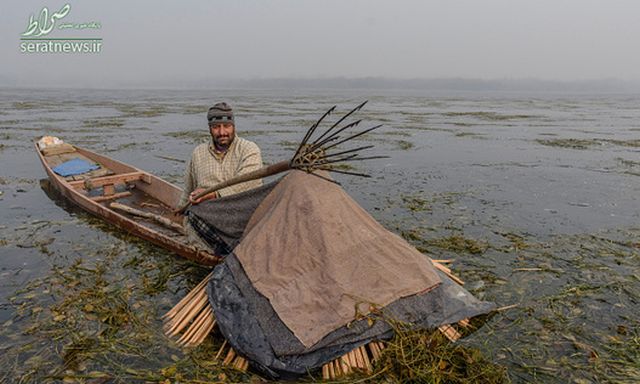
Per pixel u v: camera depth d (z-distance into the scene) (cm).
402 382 367
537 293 542
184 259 618
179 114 2984
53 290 541
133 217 771
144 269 595
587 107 4734
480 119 2930
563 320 482
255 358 378
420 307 416
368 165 1331
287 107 4056
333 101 5397
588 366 408
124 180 892
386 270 421
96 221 774
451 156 1489
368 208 884
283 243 432
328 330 378
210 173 554
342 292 397
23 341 437
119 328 459
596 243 704
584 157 1481
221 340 425
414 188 1049
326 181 464
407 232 746
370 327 388
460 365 391
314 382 364
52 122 2322
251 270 425
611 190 1045
